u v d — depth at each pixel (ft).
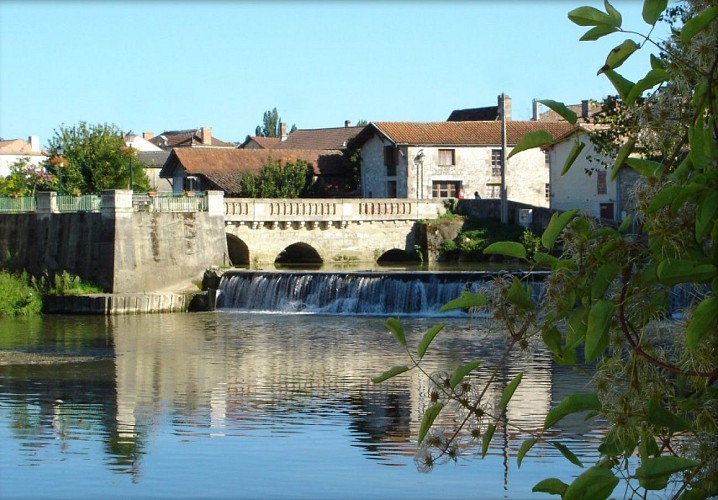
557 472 54.80
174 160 260.83
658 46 18.21
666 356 18.45
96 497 51.47
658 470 16.11
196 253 168.86
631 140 18.80
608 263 17.58
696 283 17.25
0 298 147.74
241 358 103.30
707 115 18.16
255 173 254.88
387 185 252.21
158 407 76.48
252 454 60.44
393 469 56.80
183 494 52.47
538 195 255.29
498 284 18.58
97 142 241.14
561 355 18.34
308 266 200.13
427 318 136.87
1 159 418.31
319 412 74.13
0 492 52.13
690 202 17.15
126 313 150.30
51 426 69.31
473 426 19.13
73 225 162.30
